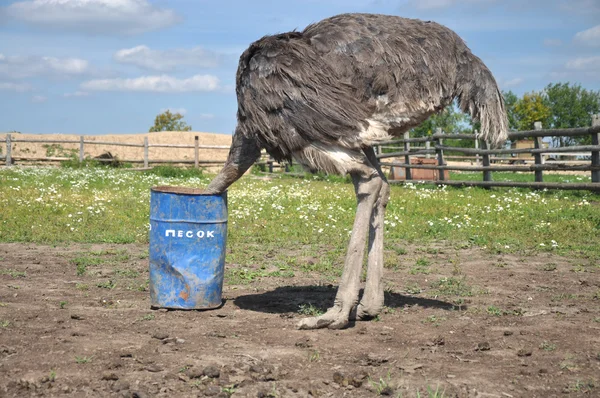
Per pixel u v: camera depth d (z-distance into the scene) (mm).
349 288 5285
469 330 5270
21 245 9680
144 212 12680
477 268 8227
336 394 3873
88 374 4125
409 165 20750
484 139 5336
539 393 3883
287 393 3875
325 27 5242
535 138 16969
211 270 5969
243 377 4102
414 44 5152
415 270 7988
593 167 15531
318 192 16781
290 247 9781
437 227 11273
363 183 5199
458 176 26234
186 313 5863
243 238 10422
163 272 5934
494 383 4031
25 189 15719
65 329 5176
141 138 29562
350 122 4973
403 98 5082
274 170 28656
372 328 5332
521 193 15891
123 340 4895
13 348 4609
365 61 5051
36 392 3846
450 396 3834
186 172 24266
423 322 5523
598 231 10688
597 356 4539
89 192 15867
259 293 6812
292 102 5012
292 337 5043
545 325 5391
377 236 5582
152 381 4023
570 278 7574
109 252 9141
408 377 4125
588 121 53812
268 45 5172
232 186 18531
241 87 5297
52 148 27984
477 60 5352
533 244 9898
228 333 5148
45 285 7004
